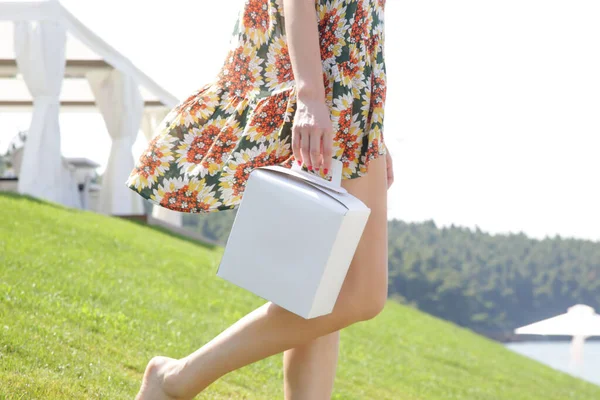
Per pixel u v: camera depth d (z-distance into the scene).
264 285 1.74
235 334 1.93
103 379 2.83
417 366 7.89
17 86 16.73
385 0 2.05
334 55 1.89
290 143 1.93
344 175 1.90
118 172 15.50
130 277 7.04
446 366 8.82
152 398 2.04
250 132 1.94
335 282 1.75
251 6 2.02
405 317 13.07
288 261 1.71
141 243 10.06
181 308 6.29
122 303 5.27
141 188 2.02
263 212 1.74
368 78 1.92
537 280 82.69
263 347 1.90
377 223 1.94
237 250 1.76
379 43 1.97
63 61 12.28
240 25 2.04
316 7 1.90
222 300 7.71
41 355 2.85
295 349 2.05
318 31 1.90
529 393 8.92
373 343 8.41
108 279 6.34
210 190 1.97
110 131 15.57
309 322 1.87
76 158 16.25
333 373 2.07
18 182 12.55
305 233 1.70
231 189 1.95
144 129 17.97
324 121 1.75
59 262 6.30
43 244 7.22
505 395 7.91
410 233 84.00
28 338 3.04
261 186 1.75
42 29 12.03
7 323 3.21
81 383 2.65
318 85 1.78
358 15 1.90
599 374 28.84
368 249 1.92
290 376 2.05
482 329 79.56
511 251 83.88
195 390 2.00
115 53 14.22
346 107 1.88
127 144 15.62
